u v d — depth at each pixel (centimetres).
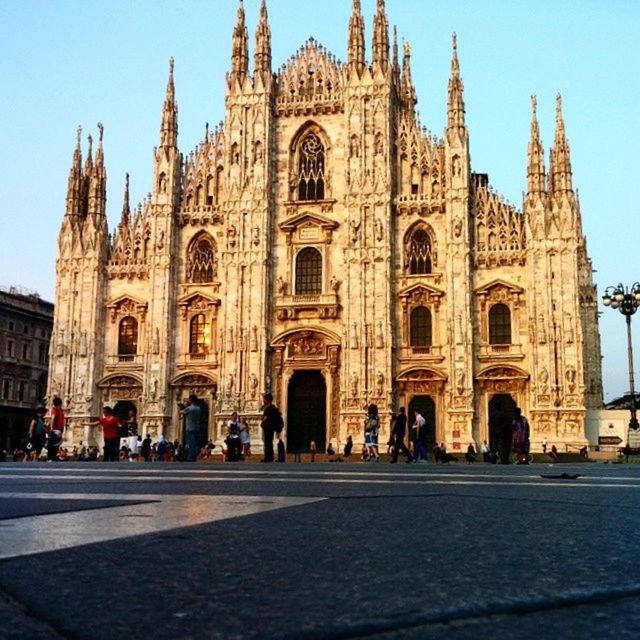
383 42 8106
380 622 368
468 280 7525
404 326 7675
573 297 7312
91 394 7975
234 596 428
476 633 354
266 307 7869
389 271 7662
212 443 7444
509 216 7706
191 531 716
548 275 7394
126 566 522
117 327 8188
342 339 7650
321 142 8244
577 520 826
